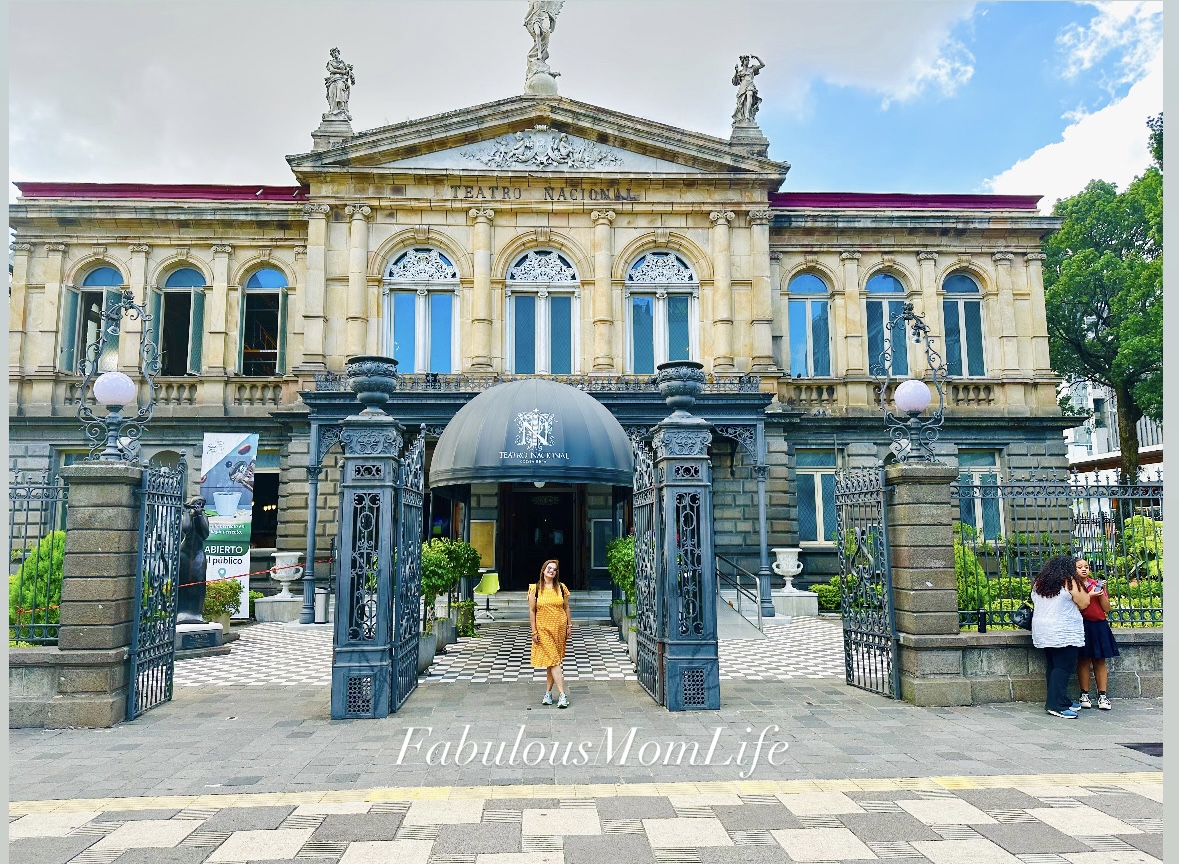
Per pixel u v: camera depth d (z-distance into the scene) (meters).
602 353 21.84
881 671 10.23
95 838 5.32
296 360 22.77
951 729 8.18
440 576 12.79
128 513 8.96
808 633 16.80
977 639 9.45
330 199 21.86
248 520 20.28
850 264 23.73
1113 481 11.27
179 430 22.08
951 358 23.86
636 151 22.70
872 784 6.39
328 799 6.09
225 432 22.16
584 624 18.48
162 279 23.16
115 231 22.78
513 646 14.80
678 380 9.88
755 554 21.39
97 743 7.80
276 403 22.58
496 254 22.25
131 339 22.36
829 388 23.27
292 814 5.76
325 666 12.90
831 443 22.92
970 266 23.94
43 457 21.66
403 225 22.12
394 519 9.67
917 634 9.46
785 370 22.69
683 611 9.38
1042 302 23.81
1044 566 9.17
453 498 18.64
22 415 21.61
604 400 20.12
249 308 23.38
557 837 5.33
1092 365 30.55
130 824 5.57
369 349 21.64
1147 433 39.41
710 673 9.24
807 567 22.23
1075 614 8.81
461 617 16.27
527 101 22.31
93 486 8.81
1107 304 29.42
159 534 9.72
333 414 19.89
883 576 10.02
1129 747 7.48
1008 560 10.05
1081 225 30.47
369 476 9.29
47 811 5.84
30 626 8.91
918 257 23.83
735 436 20.16
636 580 11.33
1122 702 9.41
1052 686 8.80
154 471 9.48
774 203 24.75
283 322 23.08
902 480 9.72
